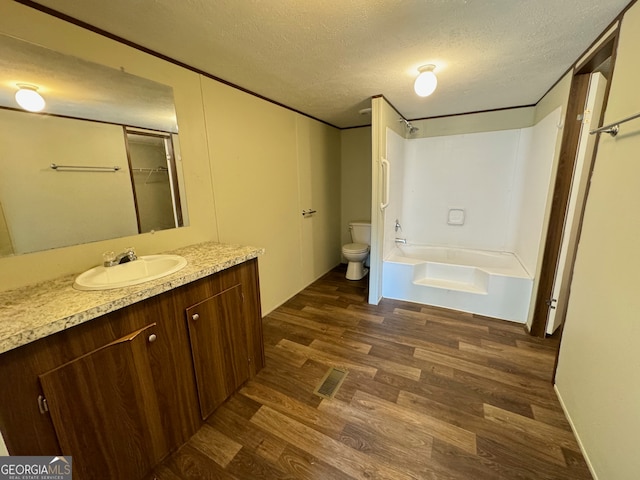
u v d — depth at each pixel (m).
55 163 1.23
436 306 2.77
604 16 1.24
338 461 1.25
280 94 2.34
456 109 2.88
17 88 1.11
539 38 1.45
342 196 4.06
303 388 1.71
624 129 1.10
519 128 2.82
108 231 1.43
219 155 2.01
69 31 1.22
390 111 2.64
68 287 1.14
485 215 3.16
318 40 1.44
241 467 1.24
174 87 1.67
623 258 1.06
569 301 1.52
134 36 1.39
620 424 1.01
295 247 3.08
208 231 1.98
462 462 1.23
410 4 1.16
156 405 1.20
